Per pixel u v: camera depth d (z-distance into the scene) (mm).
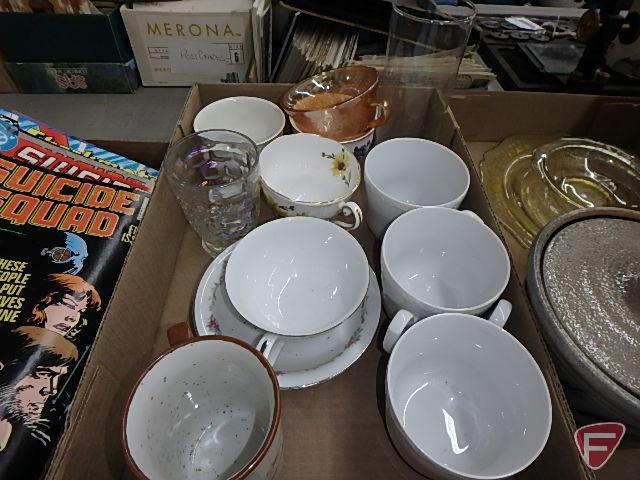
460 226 454
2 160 470
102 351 332
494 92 619
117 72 744
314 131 580
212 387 352
